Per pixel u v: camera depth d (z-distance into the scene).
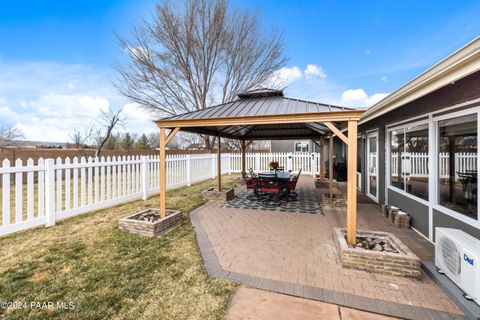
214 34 14.16
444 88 3.31
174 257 3.58
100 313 2.41
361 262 3.21
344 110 3.76
